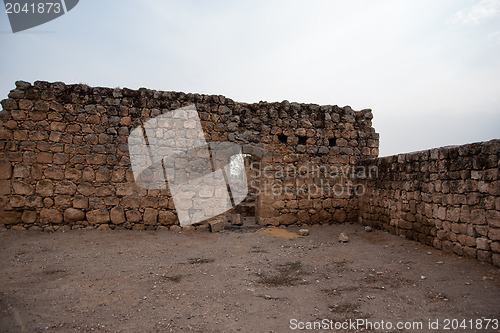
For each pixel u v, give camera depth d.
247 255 7.31
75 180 8.76
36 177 8.50
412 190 8.04
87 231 8.64
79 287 5.12
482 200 5.91
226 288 5.22
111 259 6.70
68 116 8.81
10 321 3.87
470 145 6.20
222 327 3.90
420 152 7.76
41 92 8.67
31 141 8.52
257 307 4.48
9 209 8.30
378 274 5.83
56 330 3.74
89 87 9.05
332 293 5.01
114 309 4.36
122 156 9.12
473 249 6.06
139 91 9.43
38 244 7.42
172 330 3.80
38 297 4.66
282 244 8.36
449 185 6.75
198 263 6.64
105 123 9.06
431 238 7.29
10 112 8.44
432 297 4.68
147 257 6.98
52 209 8.57
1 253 6.70
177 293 4.97
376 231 9.51
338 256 7.17
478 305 4.28
